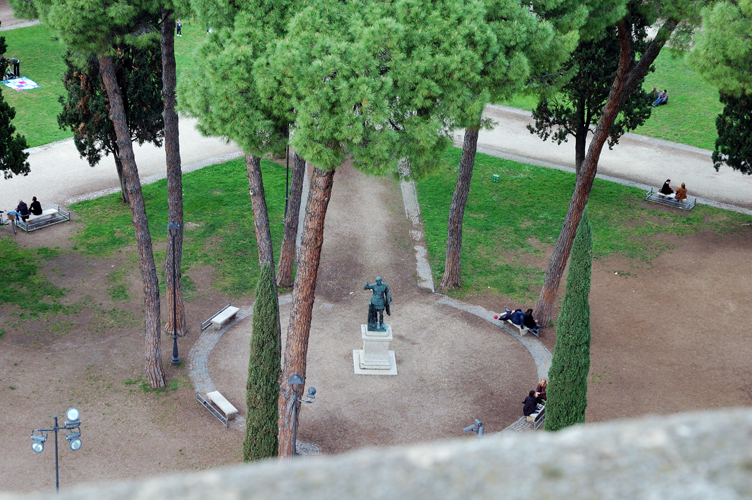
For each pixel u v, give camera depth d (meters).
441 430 27.16
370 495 2.53
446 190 47.28
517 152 53.78
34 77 60.47
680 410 28.38
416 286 37.34
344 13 19.66
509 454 2.74
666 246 41.38
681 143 56.56
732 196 48.12
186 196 44.28
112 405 27.17
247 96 20.09
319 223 21.42
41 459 24.03
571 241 32.62
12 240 38.09
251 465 2.76
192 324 33.06
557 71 28.59
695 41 29.27
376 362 30.52
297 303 22.42
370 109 18.33
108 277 35.69
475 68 19.16
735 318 34.62
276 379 21.61
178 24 73.44
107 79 26.27
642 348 32.38
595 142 30.59
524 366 31.36
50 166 47.12
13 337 30.47
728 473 2.54
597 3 25.97
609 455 2.69
